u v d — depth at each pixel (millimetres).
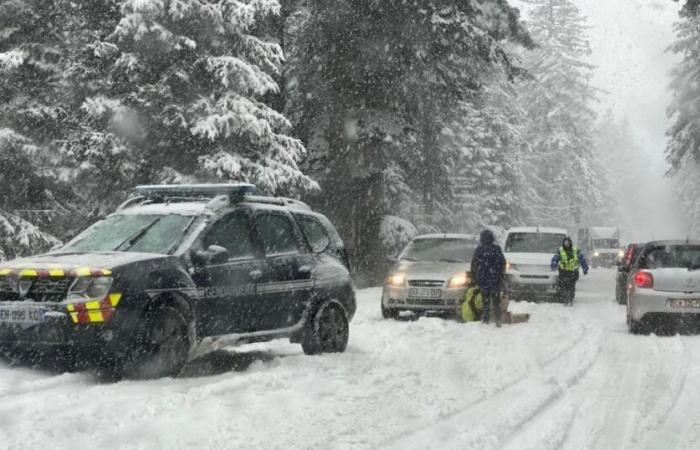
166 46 27672
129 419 9234
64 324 10930
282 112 36688
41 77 29875
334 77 36719
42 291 11328
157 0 27094
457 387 11812
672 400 11250
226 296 12758
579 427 9562
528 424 9641
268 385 11555
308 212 15609
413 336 18391
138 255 11961
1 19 29500
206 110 28219
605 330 20703
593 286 42844
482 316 21641
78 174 29562
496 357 14836
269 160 29453
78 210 31969
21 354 11797
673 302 19312
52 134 29828
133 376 11586
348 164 37031
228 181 28406
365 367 13531
